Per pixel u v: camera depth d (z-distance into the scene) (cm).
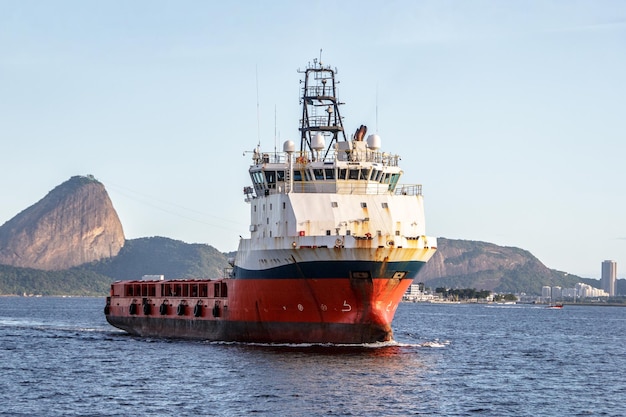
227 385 7062
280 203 9069
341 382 7156
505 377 8119
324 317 8825
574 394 7262
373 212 8994
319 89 9969
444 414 6159
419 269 8988
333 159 9212
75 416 6053
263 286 9119
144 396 6738
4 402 6606
